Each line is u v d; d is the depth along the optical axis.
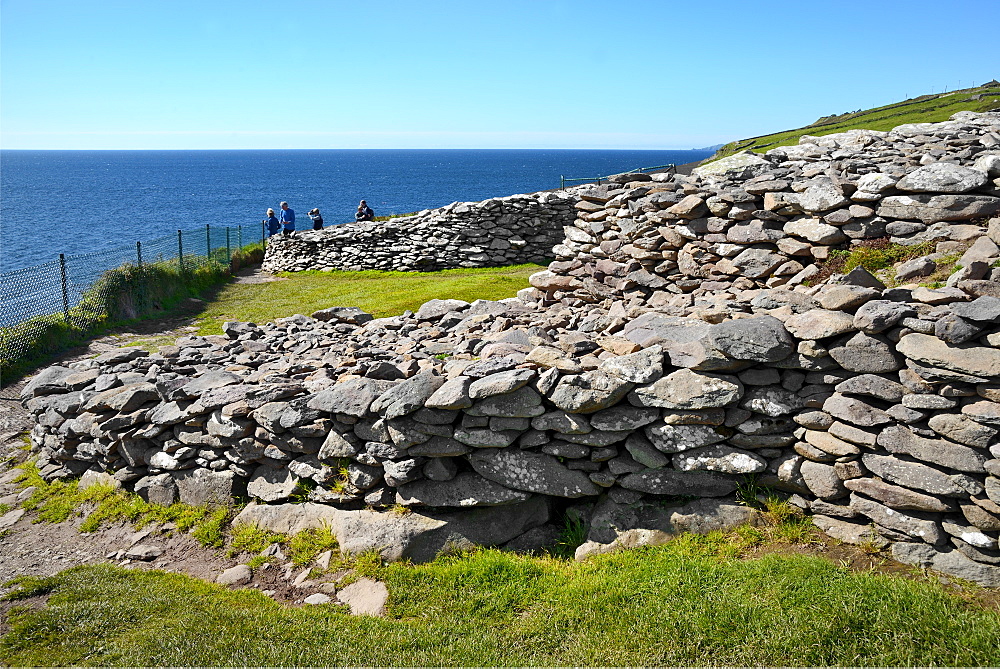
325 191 123.38
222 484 6.32
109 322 14.23
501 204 21.05
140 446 6.73
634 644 4.12
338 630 4.50
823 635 3.91
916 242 7.23
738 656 3.90
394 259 22.00
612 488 5.50
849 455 4.91
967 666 3.61
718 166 9.57
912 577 4.50
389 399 5.55
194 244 22.75
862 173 8.19
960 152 7.76
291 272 23.50
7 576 5.54
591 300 10.48
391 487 5.74
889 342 4.85
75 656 4.27
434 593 4.88
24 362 11.30
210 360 8.10
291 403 5.96
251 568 5.49
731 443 5.30
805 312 5.30
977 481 4.39
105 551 5.96
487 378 5.42
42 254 44.44
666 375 5.32
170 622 4.61
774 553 4.83
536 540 5.54
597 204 11.27
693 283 9.16
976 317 4.38
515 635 4.37
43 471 7.45
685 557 4.92
